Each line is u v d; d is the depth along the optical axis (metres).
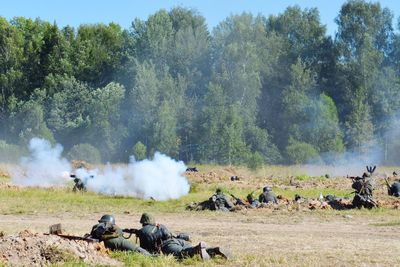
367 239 26.33
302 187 59.31
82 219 33.53
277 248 22.88
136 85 114.12
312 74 128.50
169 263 19.12
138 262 19.19
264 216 35.75
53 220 32.72
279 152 115.38
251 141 114.75
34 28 143.88
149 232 20.86
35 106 111.62
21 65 128.88
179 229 29.42
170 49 128.00
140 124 111.56
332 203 40.88
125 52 129.50
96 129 112.38
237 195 48.69
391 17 134.12
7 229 27.78
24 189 49.09
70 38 134.62
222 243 24.20
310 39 135.88
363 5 132.00
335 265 19.38
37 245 19.05
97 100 115.00
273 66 127.81
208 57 129.62
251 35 128.25
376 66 127.06
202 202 40.12
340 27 132.50
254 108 118.88
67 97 116.94
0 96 123.12
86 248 19.69
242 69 120.25
